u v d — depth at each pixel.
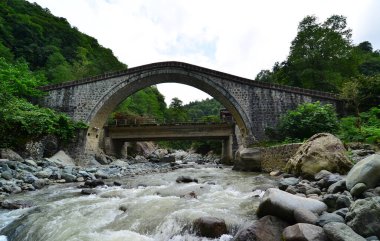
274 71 52.78
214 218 5.92
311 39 37.09
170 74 30.03
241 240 5.02
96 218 7.35
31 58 53.34
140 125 36.91
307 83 36.12
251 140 26.77
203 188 10.62
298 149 13.91
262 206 5.96
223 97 28.84
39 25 61.03
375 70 45.16
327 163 10.95
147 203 8.23
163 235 6.00
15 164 16.22
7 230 7.29
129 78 30.19
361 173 6.60
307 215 5.13
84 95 29.94
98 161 31.33
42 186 13.48
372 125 17.62
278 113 26.91
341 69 37.28
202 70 29.23
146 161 42.09
